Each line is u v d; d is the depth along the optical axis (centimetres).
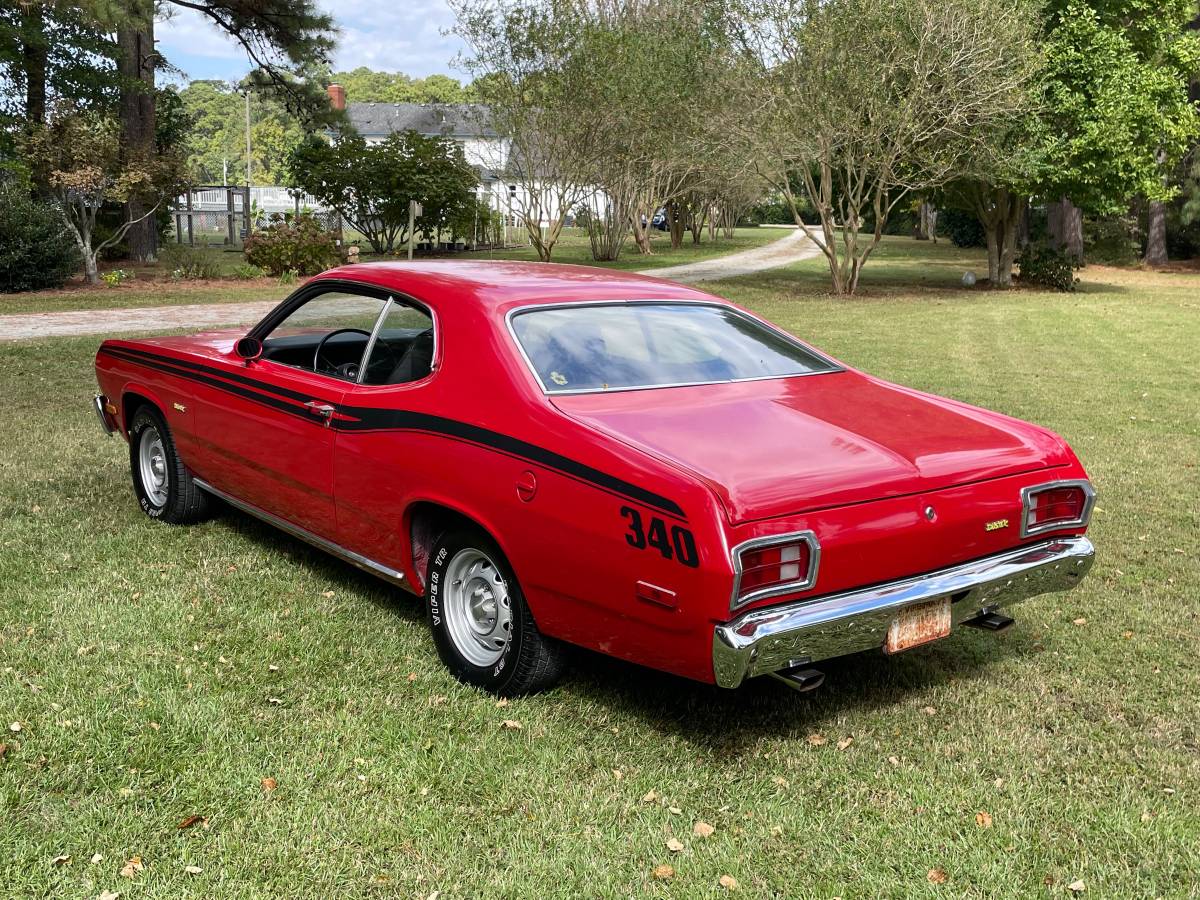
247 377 512
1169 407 1105
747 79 2470
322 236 2919
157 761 350
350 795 336
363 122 9131
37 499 657
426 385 416
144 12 2525
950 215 5784
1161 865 308
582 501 349
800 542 326
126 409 629
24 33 2711
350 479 448
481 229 4550
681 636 328
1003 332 1847
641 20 3644
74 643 440
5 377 1157
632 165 3512
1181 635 485
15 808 322
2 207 2345
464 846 311
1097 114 2456
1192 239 4528
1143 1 2598
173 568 537
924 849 314
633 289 470
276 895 286
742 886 295
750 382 428
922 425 402
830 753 371
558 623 370
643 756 366
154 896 282
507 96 3188
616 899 289
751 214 9512
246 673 419
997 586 376
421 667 431
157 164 2548
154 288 2498
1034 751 376
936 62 2312
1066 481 395
